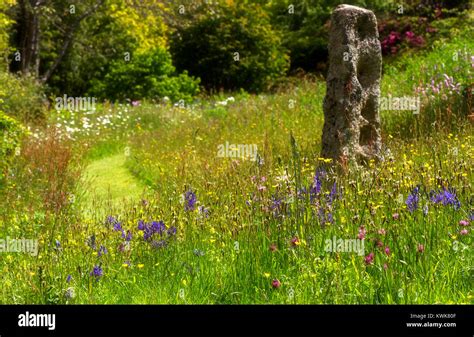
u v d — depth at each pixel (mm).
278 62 30328
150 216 7281
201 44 29969
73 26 27844
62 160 11562
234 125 15695
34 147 13031
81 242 6586
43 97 20531
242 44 29797
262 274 5363
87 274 5781
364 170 8133
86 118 18812
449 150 7625
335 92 8648
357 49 8734
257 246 5750
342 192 6426
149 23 29656
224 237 6184
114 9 29094
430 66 14906
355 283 5051
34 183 10516
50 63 31453
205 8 29781
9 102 17688
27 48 26562
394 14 28500
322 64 31422
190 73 30281
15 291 5496
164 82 26109
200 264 5750
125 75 26516
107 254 6211
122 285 5648
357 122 8648
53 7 27688
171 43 30438
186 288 5430
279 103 17375
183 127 16719
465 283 4992
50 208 8453
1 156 10914
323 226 5910
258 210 6457
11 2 20844
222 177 8625
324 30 32562
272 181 7449
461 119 10438
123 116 20016
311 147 10664
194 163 10867
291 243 5559
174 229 6340
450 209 5793
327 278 5094
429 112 11336
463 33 20141
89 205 10383
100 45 31906
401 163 7434
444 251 5223
